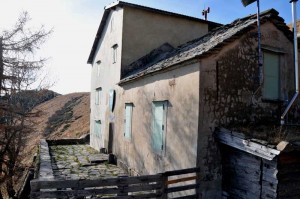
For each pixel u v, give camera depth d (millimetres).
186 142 7168
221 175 6926
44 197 5418
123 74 12953
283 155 5547
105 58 15773
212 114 6902
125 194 6082
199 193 6645
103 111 15562
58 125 37344
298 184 5727
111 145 13875
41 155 12547
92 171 10750
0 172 17078
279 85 8133
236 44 7301
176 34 14414
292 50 8312
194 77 7004
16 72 17719
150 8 13547
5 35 17188
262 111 7680
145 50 13570
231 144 6344
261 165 5863
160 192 6324
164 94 8500
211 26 15734
